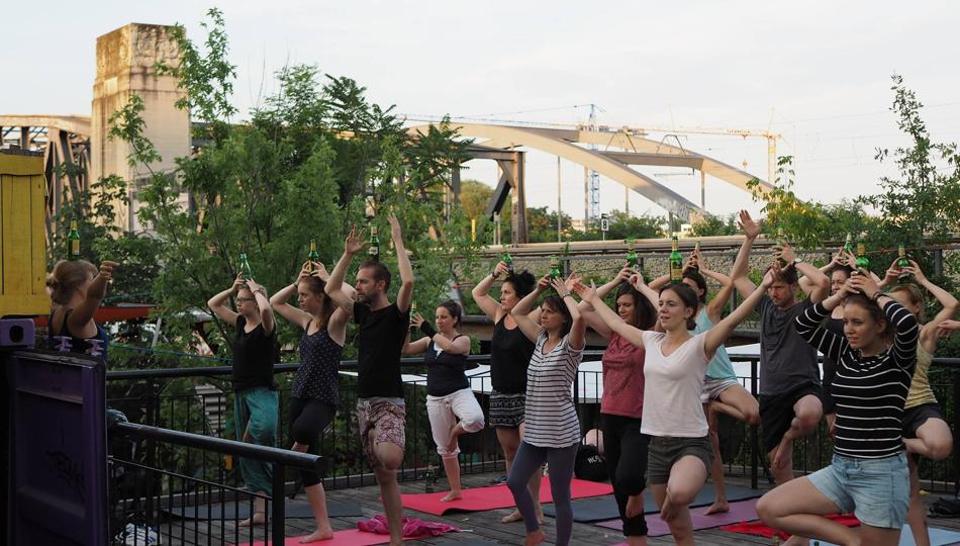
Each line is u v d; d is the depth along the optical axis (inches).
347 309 261.6
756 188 713.0
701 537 289.6
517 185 2682.1
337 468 469.4
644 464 235.6
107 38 1194.6
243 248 725.9
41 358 174.1
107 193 932.0
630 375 240.1
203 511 318.3
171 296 716.0
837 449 197.0
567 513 254.8
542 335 257.3
